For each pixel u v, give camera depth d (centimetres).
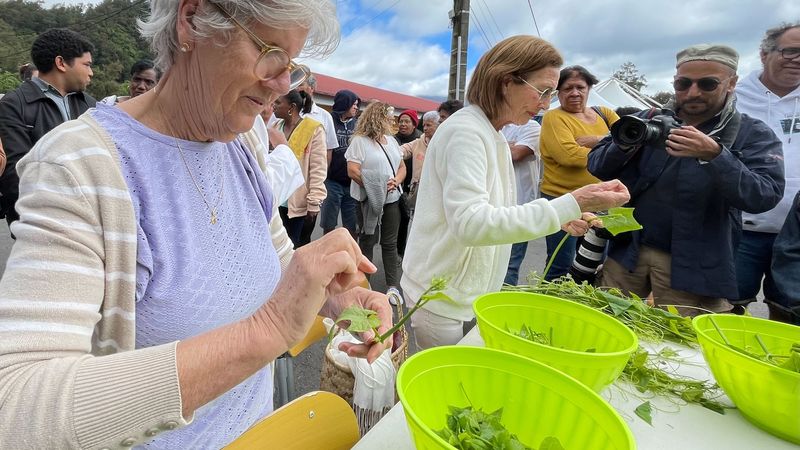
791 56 225
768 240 227
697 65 172
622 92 915
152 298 66
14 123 262
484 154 135
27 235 52
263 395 91
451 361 85
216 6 60
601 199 124
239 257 77
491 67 137
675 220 182
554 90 144
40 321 48
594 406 75
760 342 109
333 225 428
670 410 100
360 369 151
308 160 325
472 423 75
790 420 86
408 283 160
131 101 70
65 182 55
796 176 224
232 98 66
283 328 56
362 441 82
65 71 281
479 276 148
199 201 72
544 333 120
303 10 62
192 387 50
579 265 210
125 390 47
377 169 356
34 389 44
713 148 161
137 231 63
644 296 207
